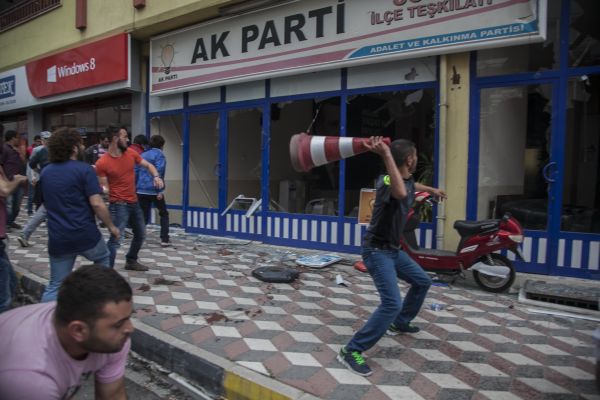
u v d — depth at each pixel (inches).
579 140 212.4
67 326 56.3
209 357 134.9
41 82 473.4
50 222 148.5
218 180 342.6
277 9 286.4
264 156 312.3
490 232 201.2
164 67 362.0
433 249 227.8
